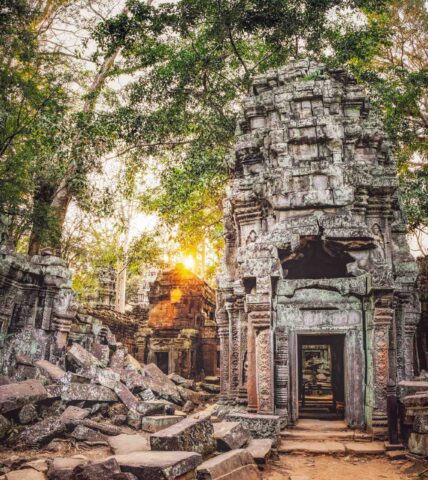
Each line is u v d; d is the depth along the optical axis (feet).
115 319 83.20
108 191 59.88
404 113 64.90
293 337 36.52
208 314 98.73
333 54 53.93
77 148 53.42
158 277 92.84
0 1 43.57
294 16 49.32
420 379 38.24
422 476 23.93
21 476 20.99
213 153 58.13
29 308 43.21
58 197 65.51
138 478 18.84
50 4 60.18
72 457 25.49
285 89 42.29
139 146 61.21
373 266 35.29
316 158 39.91
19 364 38.60
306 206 37.88
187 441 22.68
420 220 61.26
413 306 45.19
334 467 26.09
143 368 55.77
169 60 55.77
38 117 48.16
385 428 31.68
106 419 36.65
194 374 84.48
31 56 47.75
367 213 39.34
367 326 35.47
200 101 59.67
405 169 70.08
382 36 53.01
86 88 66.08
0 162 46.55
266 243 36.22
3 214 40.65
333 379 44.50
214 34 52.01
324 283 36.86
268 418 29.43
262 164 44.09
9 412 30.58
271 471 24.84
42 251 46.68
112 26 47.24
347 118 41.91
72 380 37.81
